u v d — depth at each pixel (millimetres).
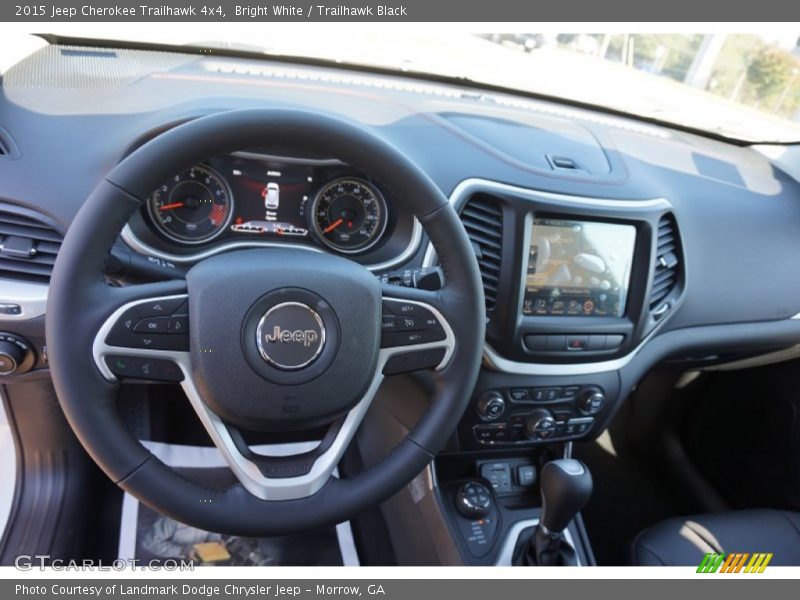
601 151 1252
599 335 1134
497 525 1208
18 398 1182
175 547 1296
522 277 1062
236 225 990
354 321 718
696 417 1714
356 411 758
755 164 1519
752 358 1477
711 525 1124
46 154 918
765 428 1532
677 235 1198
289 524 716
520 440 1221
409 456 775
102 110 969
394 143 1060
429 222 746
